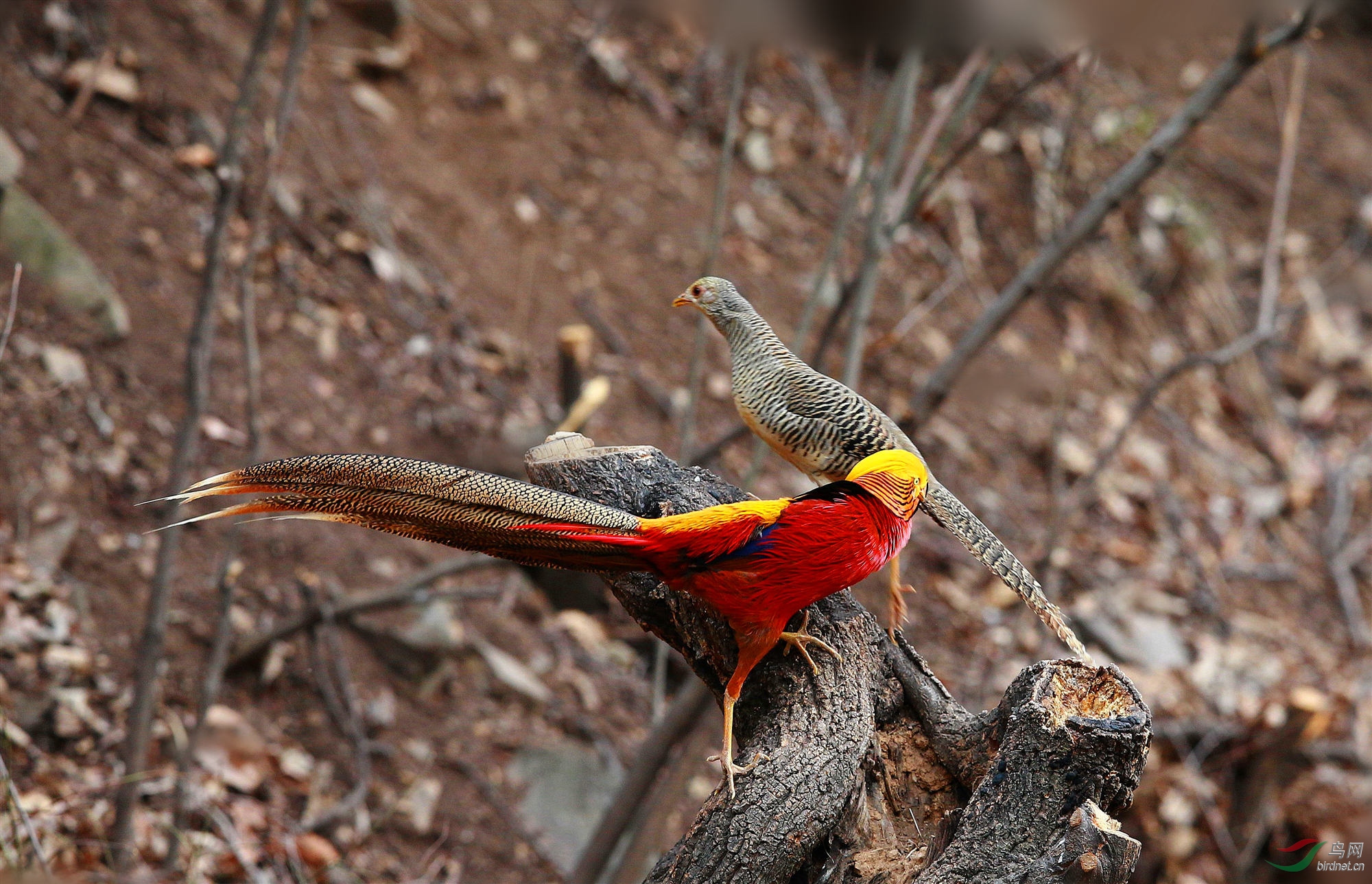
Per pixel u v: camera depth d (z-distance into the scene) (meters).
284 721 10.12
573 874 8.03
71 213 11.95
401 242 14.37
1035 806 3.89
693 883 4.16
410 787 10.14
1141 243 19.78
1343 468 18.81
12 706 8.71
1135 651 14.59
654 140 17.41
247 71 8.05
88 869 7.84
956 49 19.17
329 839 9.44
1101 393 17.95
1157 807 12.27
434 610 11.11
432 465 4.30
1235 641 15.38
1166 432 18.05
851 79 19.48
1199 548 16.62
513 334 14.34
